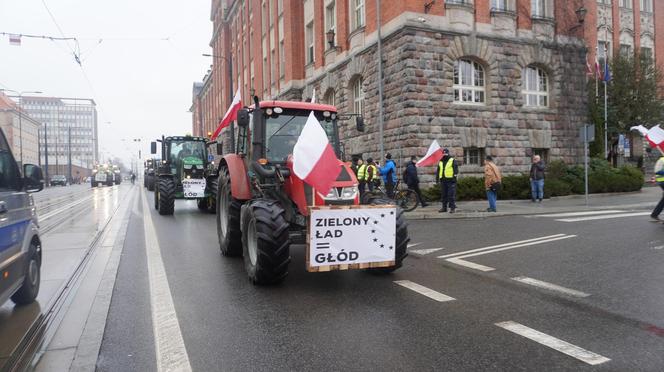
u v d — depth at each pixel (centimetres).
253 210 586
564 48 1923
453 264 691
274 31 3050
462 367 338
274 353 370
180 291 557
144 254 794
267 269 561
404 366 341
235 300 518
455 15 1689
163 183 1462
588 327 415
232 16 4675
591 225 1036
